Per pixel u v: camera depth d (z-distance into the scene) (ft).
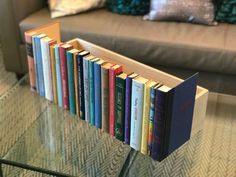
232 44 5.94
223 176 5.29
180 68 6.33
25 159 4.61
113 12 7.12
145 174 4.26
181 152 4.54
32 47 4.95
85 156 4.63
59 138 4.89
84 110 4.79
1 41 7.14
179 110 3.86
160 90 3.70
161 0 6.66
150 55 6.26
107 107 4.44
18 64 7.26
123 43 6.29
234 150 5.65
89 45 5.23
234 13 6.57
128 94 4.07
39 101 5.28
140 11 6.98
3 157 4.61
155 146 4.02
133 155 4.37
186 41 6.04
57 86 4.95
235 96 6.50
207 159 5.50
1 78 7.76
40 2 7.36
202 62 6.06
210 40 6.04
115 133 4.51
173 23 6.67
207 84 6.33
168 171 4.60
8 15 6.77
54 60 4.76
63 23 6.62
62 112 5.10
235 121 6.22
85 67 4.44
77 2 6.99
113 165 4.45
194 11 6.53
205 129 5.82
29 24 6.71
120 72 4.18
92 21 6.68
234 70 5.98
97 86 4.42
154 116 3.87
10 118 5.20
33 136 4.97
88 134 4.82
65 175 4.41
